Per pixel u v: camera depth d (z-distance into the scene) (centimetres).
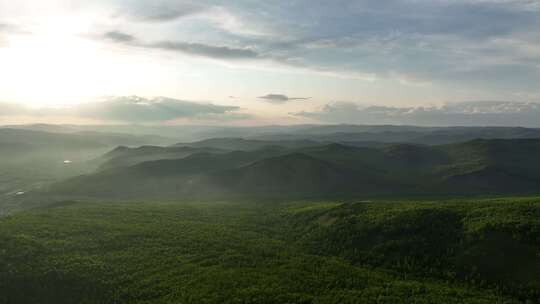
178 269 7588
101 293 6850
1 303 6500
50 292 6850
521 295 6519
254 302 6212
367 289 6750
